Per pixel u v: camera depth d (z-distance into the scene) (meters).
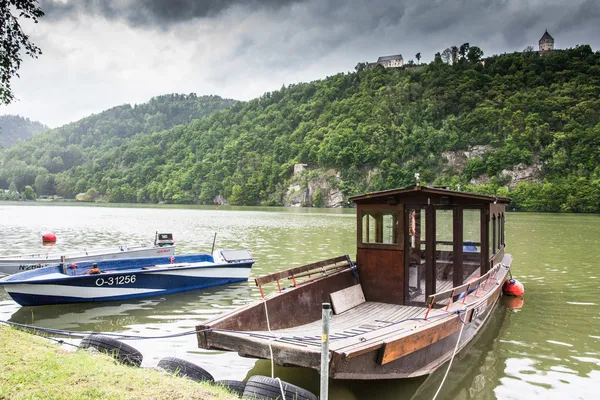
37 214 75.50
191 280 16.48
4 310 13.60
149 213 85.56
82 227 46.78
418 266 11.27
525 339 10.77
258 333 7.71
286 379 8.30
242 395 6.31
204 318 12.90
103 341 7.70
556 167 115.69
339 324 9.59
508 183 120.44
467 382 8.25
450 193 10.39
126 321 12.55
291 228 46.62
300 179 155.62
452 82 169.88
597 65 152.12
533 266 21.89
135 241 32.88
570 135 120.94
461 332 9.09
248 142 194.88
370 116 170.50
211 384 6.72
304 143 177.00
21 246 29.25
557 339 10.79
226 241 32.97
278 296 9.25
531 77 158.38
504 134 134.62
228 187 168.12
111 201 188.62
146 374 6.24
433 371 8.30
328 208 130.00
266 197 161.12
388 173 140.25
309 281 10.28
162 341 10.59
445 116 160.50
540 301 14.69
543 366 9.08
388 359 6.96
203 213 87.81
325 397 5.05
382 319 9.89
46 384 5.46
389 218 11.16
